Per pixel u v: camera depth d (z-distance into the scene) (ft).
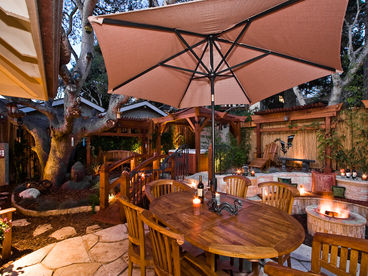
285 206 8.01
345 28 30.04
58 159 20.52
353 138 18.60
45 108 19.27
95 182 21.71
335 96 22.74
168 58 7.55
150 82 8.34
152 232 4.86
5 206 15.99
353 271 4.22
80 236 10.91
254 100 9.71
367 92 21.76
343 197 16.25
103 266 7.98
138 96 8.55
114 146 31.63
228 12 5.23
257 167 24.52
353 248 4.17
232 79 9.38
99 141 30.45
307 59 6.66
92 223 12.92
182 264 5.59
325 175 17.33
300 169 22.44
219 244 4.57
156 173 17.43
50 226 12.57
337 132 19.66
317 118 21.66
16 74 6.40
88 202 16.01
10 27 4.08
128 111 33.96
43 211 14.30
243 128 29.81
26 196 16.80
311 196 16.26
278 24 5.71
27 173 24.56
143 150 32.48
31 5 3.22
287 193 8.14
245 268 6.26
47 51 5.19
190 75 9.14
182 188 10.10
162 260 4.79
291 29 5.73
